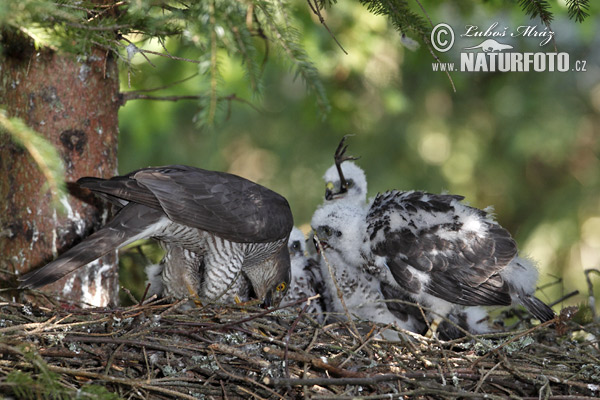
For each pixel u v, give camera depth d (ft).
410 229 29.81
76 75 28.09
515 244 29.84
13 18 18.69
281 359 24.11
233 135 59.36
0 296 25.68
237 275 29.60
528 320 32.78
